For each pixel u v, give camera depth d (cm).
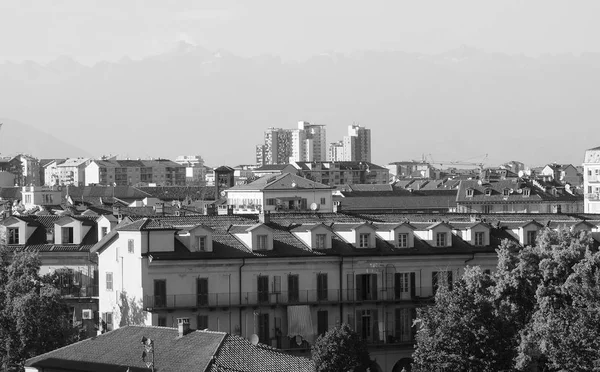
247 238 18338
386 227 19250
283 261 18338
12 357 16775
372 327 18862
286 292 18350
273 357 14262
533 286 16975
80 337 17512
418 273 19138
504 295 16962
